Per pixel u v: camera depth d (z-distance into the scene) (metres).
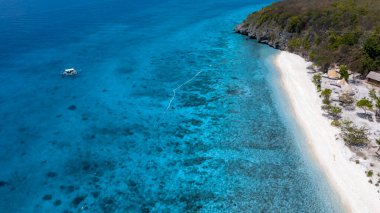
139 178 38.97
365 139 42.34
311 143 43.38
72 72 67.69
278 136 45.38
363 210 33.06
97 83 63.84
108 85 62.88
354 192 35.22
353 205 33.75
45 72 69.25
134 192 36.91
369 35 65.50
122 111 53.59
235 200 35.12
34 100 57.41
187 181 38.16
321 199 34.75
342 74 58.28
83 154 43.34
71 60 76.38
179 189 37.06
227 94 57.94
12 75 67.69
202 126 48.69
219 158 41.69
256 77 64.44
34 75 67.75
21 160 42.38
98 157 42.78
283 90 58.19
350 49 65.19
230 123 49.06
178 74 67.44
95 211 34.53
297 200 34.78
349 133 43.53
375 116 47.94
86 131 48.22
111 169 40.59
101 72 69.06
